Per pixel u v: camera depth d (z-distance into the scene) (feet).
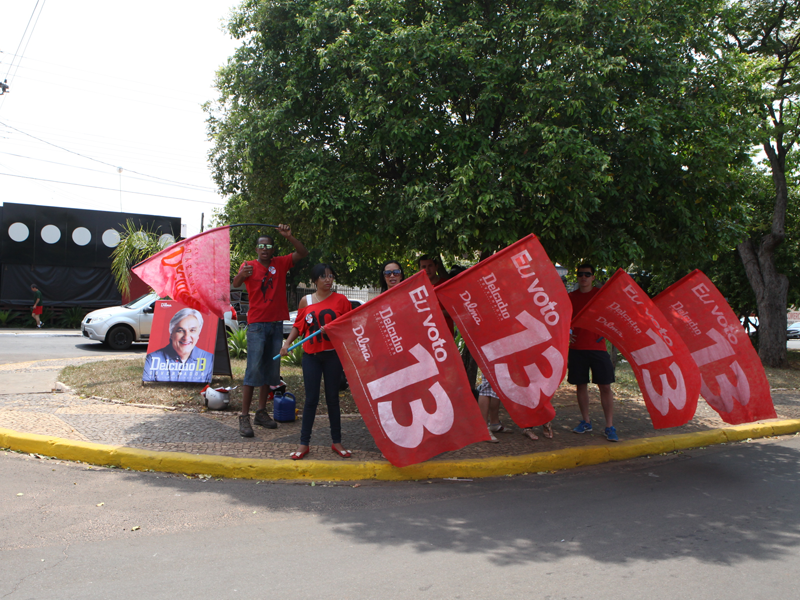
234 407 23.61
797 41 50.42
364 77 21.80
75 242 75.31
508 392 17.26
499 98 21.70
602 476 18.02
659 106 22.06
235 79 24.62
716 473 18.75
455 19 22.70
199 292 19.67
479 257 25.93
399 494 15.46
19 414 20.61
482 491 16.02
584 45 21.30
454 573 10.72
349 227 22.74
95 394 24.77
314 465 16.47
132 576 10.15
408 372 16.42
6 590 9.46
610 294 18.90
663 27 22.30
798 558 11.93
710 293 20.59
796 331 115.44
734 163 25.16
